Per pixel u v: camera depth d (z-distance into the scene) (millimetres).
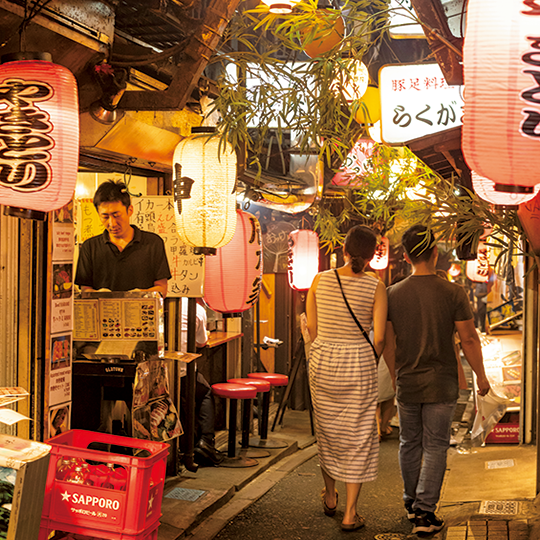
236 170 5062
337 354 5223
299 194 8562
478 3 2291
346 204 9859
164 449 3432
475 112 2314
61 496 3264
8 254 4180
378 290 5258
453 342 5125
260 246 6137
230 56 4789
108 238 6020
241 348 9148
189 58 4504
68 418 4711
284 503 6031
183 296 6363
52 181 3086
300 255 8867
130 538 3164
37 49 4008
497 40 2244
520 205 3904
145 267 6039
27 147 3035
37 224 4340
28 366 4281
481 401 7730
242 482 6426
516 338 8828
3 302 4164
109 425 5762
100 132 4953
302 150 4426
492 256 13742
